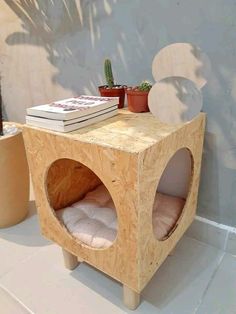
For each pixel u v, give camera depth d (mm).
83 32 1230
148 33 1041
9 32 1561
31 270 1087
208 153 1067
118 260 827
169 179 1129
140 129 821
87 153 751
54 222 984
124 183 701
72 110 824
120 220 759
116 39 1135
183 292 976
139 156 652
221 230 1129
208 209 1148
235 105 953
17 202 1315
